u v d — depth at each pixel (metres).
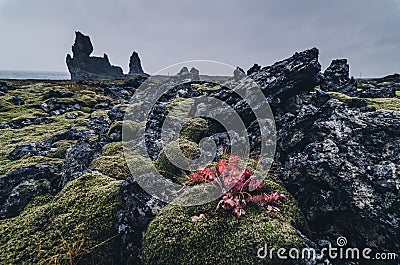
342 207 4.58
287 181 5.35
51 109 16.41
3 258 3.88
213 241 3.89
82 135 9.17
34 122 12.97
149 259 3.91
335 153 4.96
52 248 3.98
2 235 4.32
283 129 6.21
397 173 4.37
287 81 7.21
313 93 7.17
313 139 5.62
